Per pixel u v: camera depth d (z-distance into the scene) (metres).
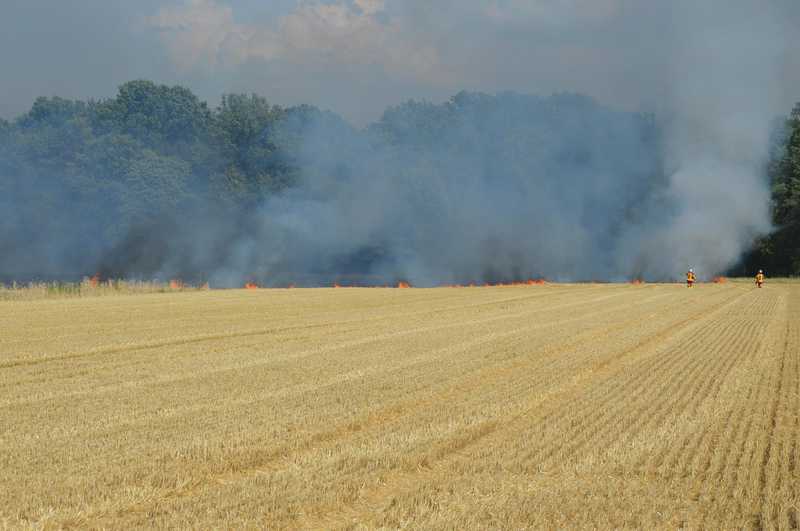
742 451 17.19
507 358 30.72
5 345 34.50
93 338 37.38
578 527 12.44
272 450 16.50
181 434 17.84
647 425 19.52
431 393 23.28
